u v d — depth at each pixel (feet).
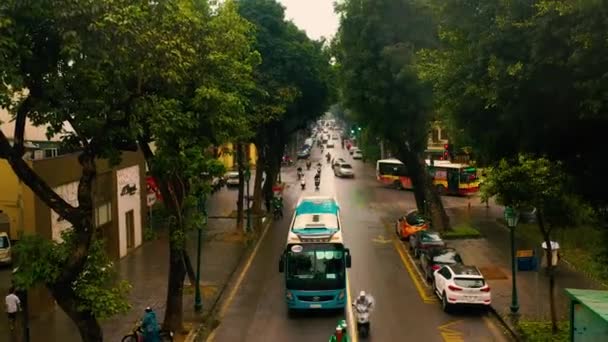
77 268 40.32
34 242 40.34
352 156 341.00
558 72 42.98
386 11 114.11
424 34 113.19
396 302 77.66
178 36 48.39
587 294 41.96
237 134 75.36
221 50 68.39
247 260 102.89
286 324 69.82
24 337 50.85
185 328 66.44
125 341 58.34
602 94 39.96
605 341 36.22
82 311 41.34
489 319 70.33
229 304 77.87
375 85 114.73
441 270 78.02
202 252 105.91
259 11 135.03
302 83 139.54
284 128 151.12
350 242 117.19
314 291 71.72
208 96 56.49
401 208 160.76
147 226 115.65
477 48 47.83
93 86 40.57
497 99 46.14
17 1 36.06
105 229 95.45
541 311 70.49
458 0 49.55
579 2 38.60
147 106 44.86
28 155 83.05
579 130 47.14
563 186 55.67
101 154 43.80
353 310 70.23
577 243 101.76
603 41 38.93
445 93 54.90
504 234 120.37
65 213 40.70
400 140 125.18
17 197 89.61
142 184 112.47
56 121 41.50
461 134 64.08
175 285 64.44
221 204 165.99
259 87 120.37
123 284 42.86
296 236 73.72
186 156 57.26
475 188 184.34
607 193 50.37
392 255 105.50
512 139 52.80
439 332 65.82
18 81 36.47
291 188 206.49
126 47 40.73
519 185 60.95
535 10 44.19
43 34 39.40
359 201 174.50
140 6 42.78
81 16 37.65
